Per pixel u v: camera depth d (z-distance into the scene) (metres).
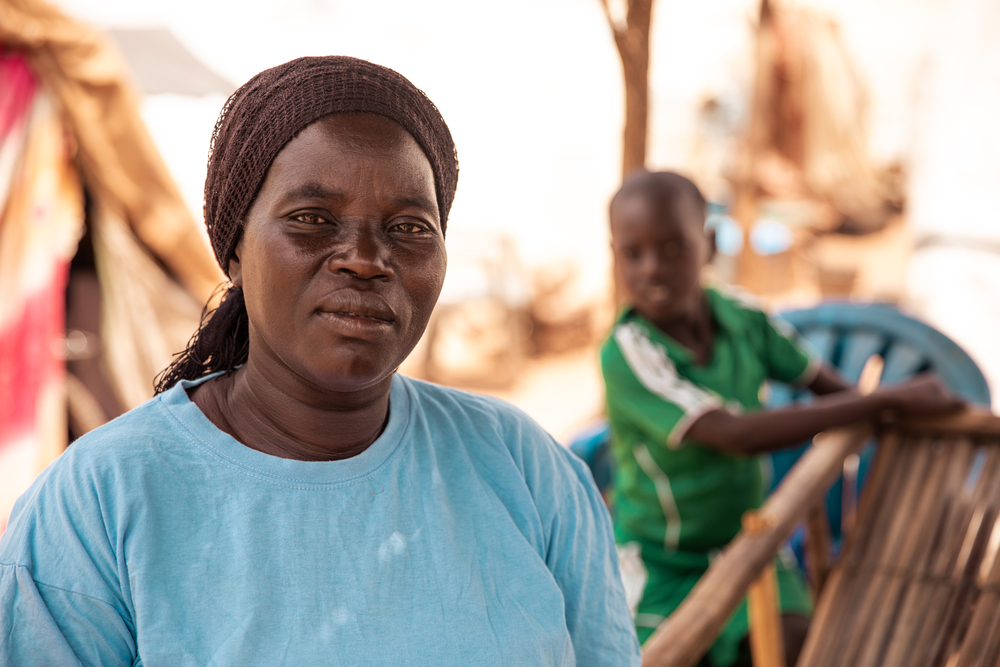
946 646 1.45
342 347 0.73
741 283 6.81
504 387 6.65
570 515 0.91
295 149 0.73
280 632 0.71
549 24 7.50
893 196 7.75
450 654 0.74
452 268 7.00
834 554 2.17
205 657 0.69
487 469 0.86
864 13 7.80
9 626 0.69
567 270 7.36
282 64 0.77
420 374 6.75
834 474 1.61
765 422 1.66
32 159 3.61
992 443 1.68
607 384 1.82
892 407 1.70
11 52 3.54
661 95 7.55
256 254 0.74
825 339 2.51
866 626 1.51
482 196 7.45
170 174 3.91
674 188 1.74
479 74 7.50
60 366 3.78
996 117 4.46
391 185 0.73
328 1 7.23
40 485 0.73
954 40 4.77
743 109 7.46
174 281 4.05
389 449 0.81
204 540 0.72
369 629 0.73
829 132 7.58
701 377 1.84
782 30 7.41
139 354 3.95
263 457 0.76
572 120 7.54
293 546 0.73
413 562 0.77
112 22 5.36
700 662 1.72
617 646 0.92
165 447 0.75
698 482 1.79
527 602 0.80
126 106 3.75
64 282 3.79
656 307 1.79
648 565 1.86
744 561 1.35
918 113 7.21
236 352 0.84
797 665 1.51
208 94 5.34
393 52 7.42
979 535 1.55
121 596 0.70
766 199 7.63
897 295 7.39
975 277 4.36
